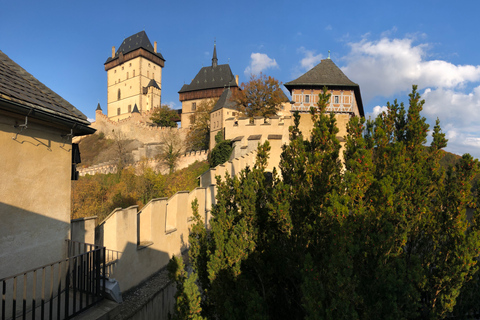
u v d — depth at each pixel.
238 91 55.16
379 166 6.61
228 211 7.02
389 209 5.34
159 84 106.94
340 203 5.30
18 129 5.34
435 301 6.16
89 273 5.72
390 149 6.44
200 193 12.11
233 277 5.72
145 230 8.60
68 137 6.38
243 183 7.07
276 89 52.09
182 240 10.36
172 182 45.22
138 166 55.94
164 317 7.95
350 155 6.44
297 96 45.25
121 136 81.38
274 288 6.16
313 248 5.81
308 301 4.13
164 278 8.38
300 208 6.40
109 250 7.14
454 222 6.23
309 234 5.96
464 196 6.26
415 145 7.57
